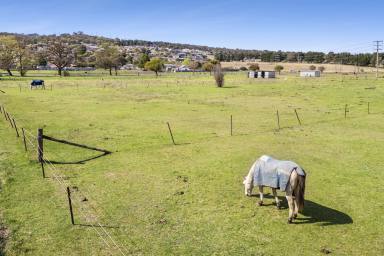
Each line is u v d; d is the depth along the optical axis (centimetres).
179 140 2606
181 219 1362
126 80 9275
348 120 3416
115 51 13600
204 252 1148
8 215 1384
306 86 7375
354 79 9600
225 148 2359
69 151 2294
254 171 1421
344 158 2128
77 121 3388
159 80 9356
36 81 6806
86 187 1677
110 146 2430
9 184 1692
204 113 3891
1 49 11338
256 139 2619
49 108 4216
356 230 1277
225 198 1548
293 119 3500
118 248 1167
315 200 1527
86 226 1310
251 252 1147
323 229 1285
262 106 4441
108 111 4019
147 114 3819
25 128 2998
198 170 1912
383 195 1572
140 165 2008
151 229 1289
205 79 9819
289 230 1280
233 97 5431
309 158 2130
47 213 1406
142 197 1561
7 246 1175
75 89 6662
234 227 1302
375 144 2462
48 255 1138
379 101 4834
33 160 2053
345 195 1576
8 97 5234
